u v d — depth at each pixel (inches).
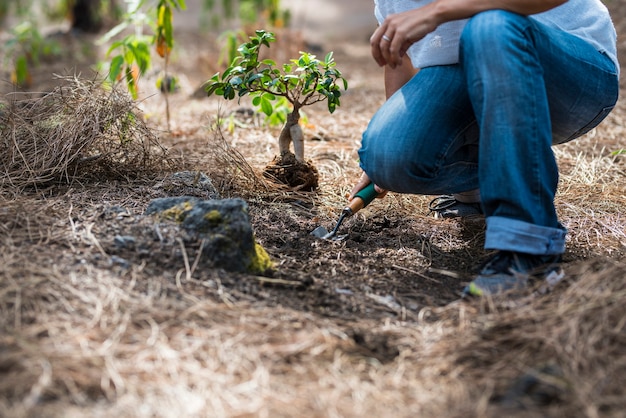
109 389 54.9
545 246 72.2
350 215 89.6
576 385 54.9
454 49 79.0
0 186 91.3
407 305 73.5
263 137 131.4
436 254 86.7
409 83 81.0
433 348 63.6
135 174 99.8
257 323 65.9
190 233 76.5
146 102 169.6
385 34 76.4
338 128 145.6
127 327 62.7
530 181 71.7
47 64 230.1
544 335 61.4
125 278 70.4
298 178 102.5
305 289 74.9
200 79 208.7
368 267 82.1
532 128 70.8
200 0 370.9
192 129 141.2
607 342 60.4
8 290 65.6
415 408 54.8
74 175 95.2
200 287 70.9
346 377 58.9
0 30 299.3
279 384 57.4
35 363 56.2
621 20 219.0
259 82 99.9
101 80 109.8
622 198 102.8
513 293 70.2
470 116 79.8
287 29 226.4
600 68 79.9
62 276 69.1
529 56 71.0
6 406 51.9
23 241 75.8
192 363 58.7
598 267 75.1
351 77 213.6
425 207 101.3
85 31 280.4
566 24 81.2
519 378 56.2
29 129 99.3
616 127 143.4
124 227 78.6
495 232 71.6
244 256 75.7
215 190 95.3
